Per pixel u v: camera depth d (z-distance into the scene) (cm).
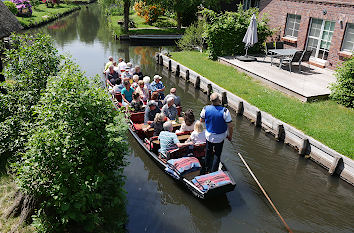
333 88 1052
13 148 669
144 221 600
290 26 1595
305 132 884
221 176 635
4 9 1078
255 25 1453
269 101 1088
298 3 1502
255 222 611
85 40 2458
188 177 691
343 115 970
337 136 849
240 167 796
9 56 786
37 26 3055
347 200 692
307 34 1486
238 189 707
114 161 579
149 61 1900
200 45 2000
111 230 554
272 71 1366
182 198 673
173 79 1554
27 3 3369
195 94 1345
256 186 721
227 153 863
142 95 1036
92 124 543
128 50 2173
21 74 748
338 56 1330
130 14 3825
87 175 533
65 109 523
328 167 793
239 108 1108
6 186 607
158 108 863
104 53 2033
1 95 713
